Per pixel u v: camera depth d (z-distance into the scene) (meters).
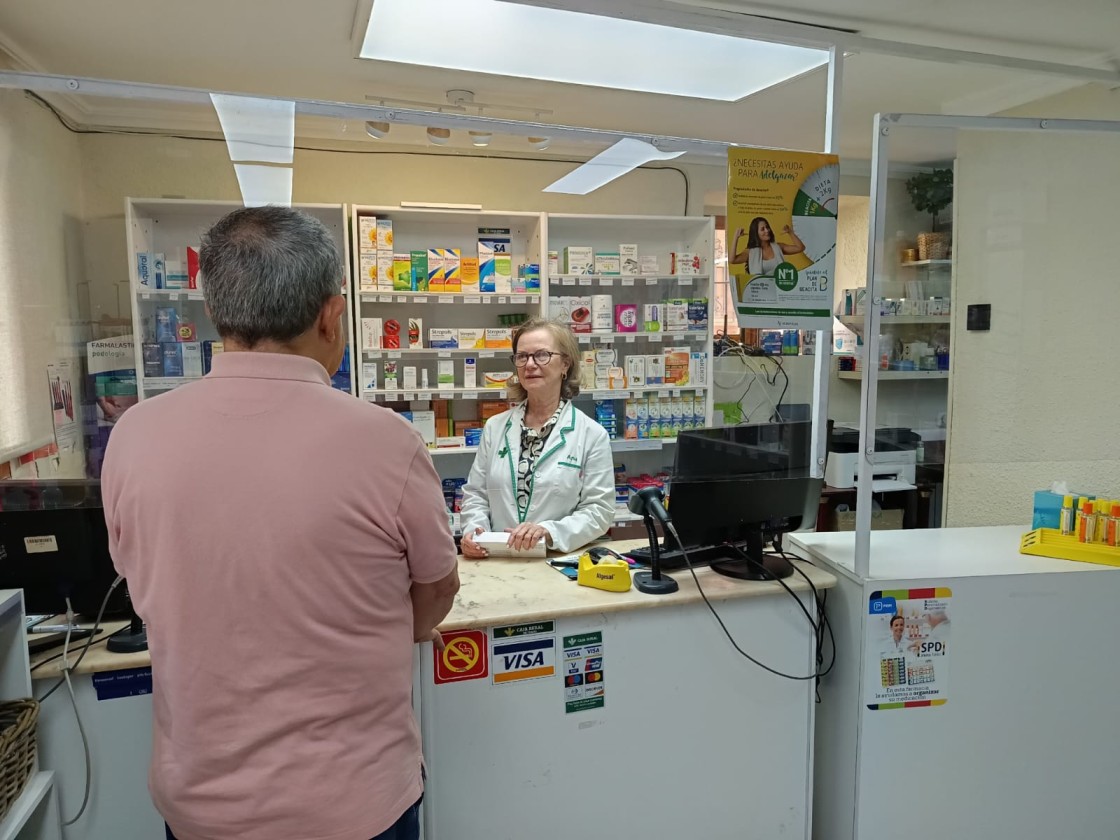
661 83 2.68
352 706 0.91
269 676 0.85
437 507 0.99
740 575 1.74
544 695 1.57
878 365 1.74
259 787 0.85
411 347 3.25
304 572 0.85
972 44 2.41
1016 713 1.82
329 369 1.03
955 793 1.81
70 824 1.36
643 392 3.49
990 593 1.78
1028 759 1.84
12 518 1.33
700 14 1.88
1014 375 2.44
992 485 2.47
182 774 0.88
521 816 1.58
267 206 0.97
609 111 3.14
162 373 2.91
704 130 3.46
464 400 3.45
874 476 2.25
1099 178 2.35
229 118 1.80
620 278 3.42
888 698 1.75
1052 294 2.40
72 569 1.36
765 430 1.80
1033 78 2.54
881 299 1.73
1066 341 2.43
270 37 2.35
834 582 1.78
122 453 0.91
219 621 0.85
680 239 3.68
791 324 1.89
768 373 3.16
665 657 1.65
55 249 2.60
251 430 0.87
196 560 0.85
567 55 2.36
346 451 0.89
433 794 1.52
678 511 1.65
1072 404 2.45
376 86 2.79
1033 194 2.34
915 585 1.74
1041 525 2.03
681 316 3.47
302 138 3.31
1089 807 1.89
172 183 2.83
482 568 1.82
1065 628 1.83
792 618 1.76
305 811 0.86
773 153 1.84
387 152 3.43
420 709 1.49
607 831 1.65
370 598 0.91
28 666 1.26
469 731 1.53
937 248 2.26
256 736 0.85
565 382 2.23
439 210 3.18
